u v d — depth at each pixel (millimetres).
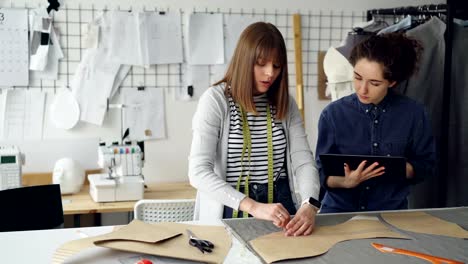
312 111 3777
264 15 3629
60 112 3410
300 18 3680
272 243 1632
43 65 3340
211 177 1873
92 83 3441
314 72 3748
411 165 2182
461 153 3287
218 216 1979
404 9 3350
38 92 3385
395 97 2219
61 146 3373
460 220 1925
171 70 3545
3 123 3336
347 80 3125
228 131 1997
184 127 3602
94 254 1549
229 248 1607
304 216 1781
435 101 3203
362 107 2205
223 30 3578
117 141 3408
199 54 3551
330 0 3711
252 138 2018
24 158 3066
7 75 3318
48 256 1573
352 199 2225
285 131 2086
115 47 3445
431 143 2221
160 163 3596
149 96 3527
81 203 3014
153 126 3547
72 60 3412
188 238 1672
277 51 1911
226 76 2031
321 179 2189
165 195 3229
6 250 1610
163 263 1491
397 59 1987
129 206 2973
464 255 1561
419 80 3146
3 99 3328
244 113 2014
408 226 1827
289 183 2098
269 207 1778
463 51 3246
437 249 1606
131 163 3094
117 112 3498
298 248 1586
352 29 3512
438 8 3113
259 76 1938
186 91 3568
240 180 2012
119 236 1634
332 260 1508
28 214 2406
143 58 3471
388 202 2209
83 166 3420
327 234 1729
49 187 2479
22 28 3312
